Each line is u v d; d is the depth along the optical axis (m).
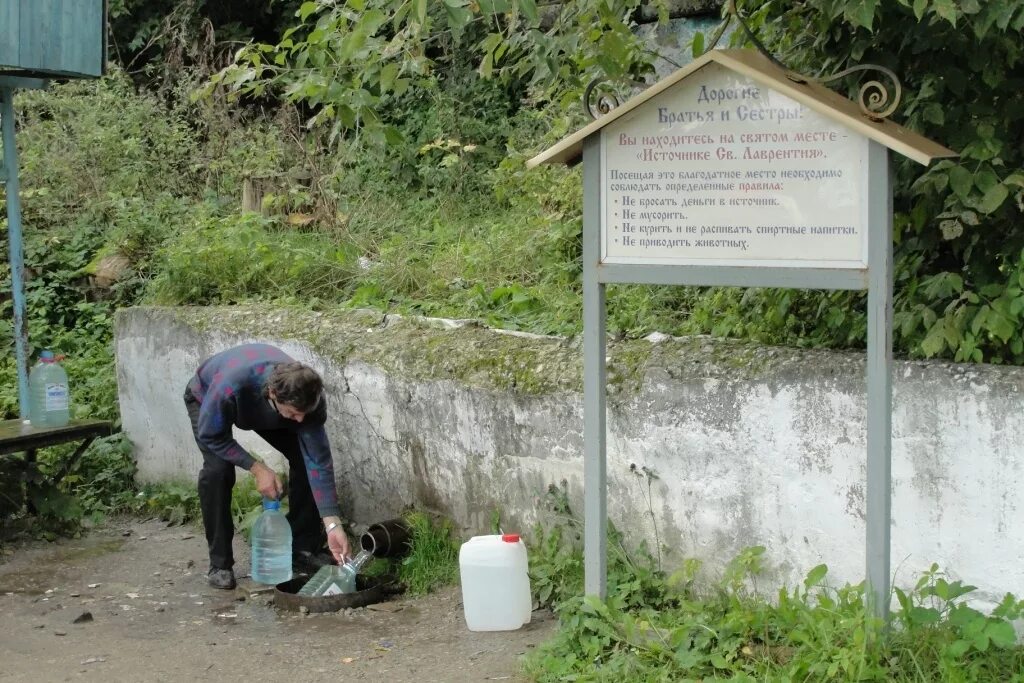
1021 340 3.91
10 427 6.17
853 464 3.98
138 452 7.02
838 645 3.70
